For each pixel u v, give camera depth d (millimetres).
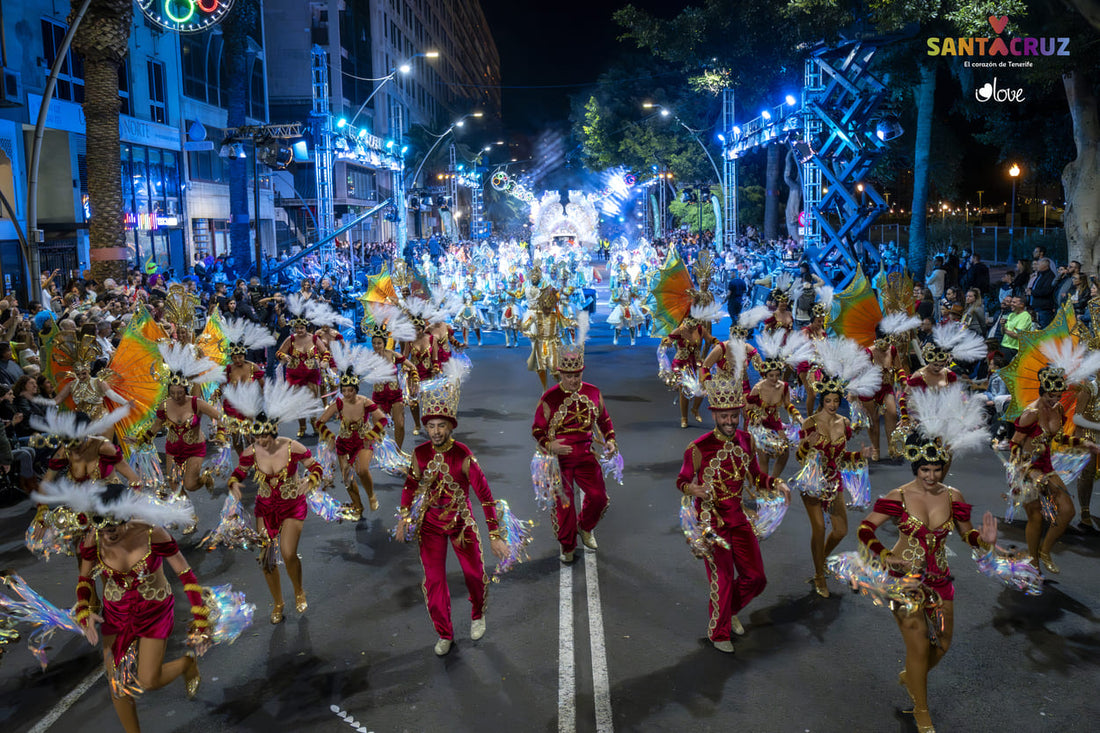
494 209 102562
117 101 20922
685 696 5875
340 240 48000
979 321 15578
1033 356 8203
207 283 27922
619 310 24859
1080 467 7918
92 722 5762
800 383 14977
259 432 6961
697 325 13750
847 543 8773
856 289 12539
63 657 6758
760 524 6816
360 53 68188
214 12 30203
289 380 13305
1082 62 21141
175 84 35844
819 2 22328
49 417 6879
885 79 28438
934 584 5504
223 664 6469
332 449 9664
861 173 23250
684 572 8078
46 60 26609
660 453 12359
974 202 67750
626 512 9836
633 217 87625
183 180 36844
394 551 8805
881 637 6715
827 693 5891
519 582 7918
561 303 16359
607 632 6859
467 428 14062
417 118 88875
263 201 45688
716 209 45625
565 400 8203
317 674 6281
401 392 12242
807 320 19812
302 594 7367
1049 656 6359
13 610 5555
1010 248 40250
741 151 36250
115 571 5301
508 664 6375
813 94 24312
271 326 19281
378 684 6121
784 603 7375
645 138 59562
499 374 19672
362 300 16500
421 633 6930
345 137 38375
